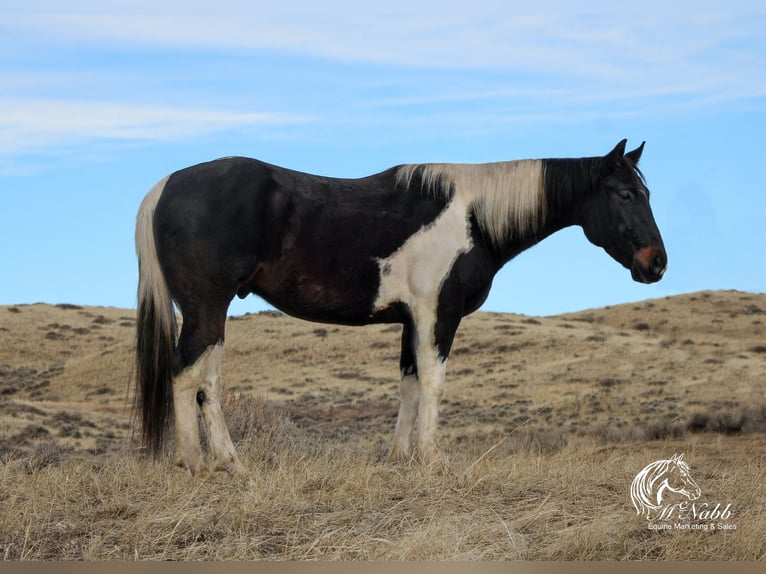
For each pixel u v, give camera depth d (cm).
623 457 982
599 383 4469
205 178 712
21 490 647
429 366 779
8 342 6203
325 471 697
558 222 834
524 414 3647
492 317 6988
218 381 715
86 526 561
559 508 616
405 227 771
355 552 517
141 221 724
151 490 658
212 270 702
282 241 731
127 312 7706
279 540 541
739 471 767
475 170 811
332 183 762
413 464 755
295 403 4306
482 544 533
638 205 812
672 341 5803
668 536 564
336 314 772
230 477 690
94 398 4925
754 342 5747
